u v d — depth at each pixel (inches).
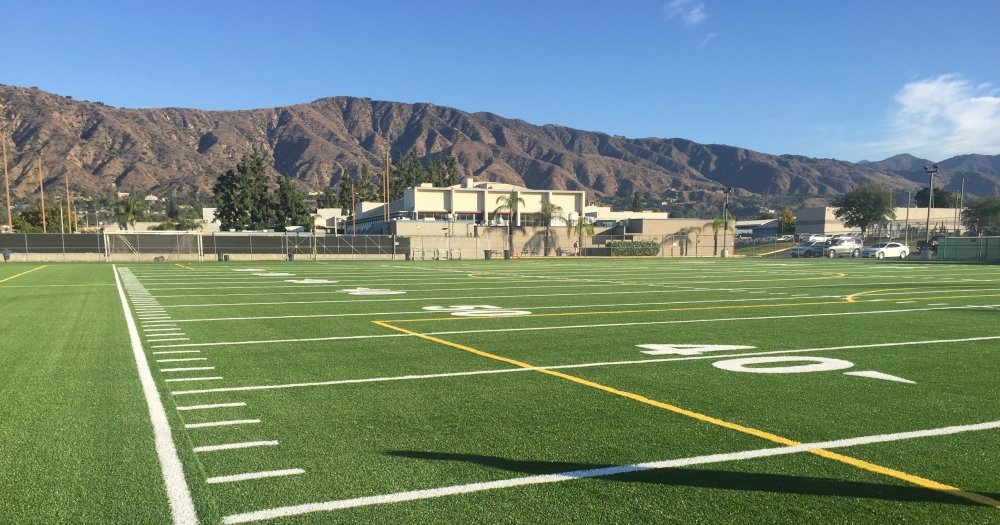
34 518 136.2
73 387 256.5
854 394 245.3
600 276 1107.9
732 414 216.8
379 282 920.9
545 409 223.0
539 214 3095.5
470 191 2999.5
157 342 372.2
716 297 681.0
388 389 253.9
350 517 135.9
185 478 158.1
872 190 3641.7
